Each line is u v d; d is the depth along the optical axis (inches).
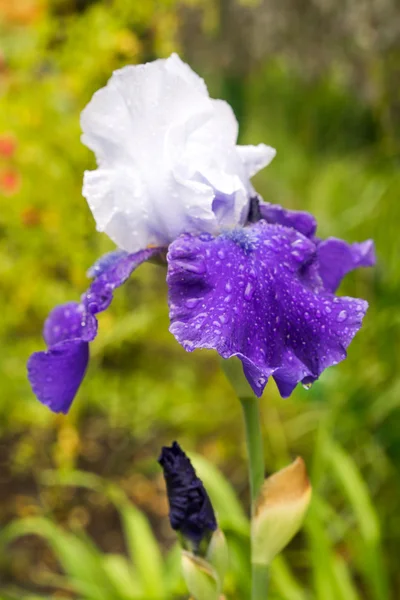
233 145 17.0
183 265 15.5
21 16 38.0
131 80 16.6
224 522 23.4
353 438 32.9
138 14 35.9
